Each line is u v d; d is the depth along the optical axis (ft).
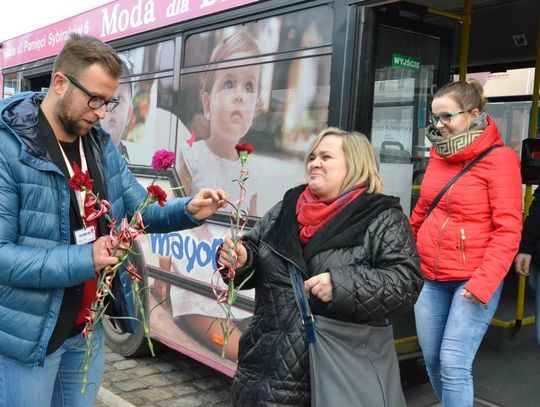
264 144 11.29
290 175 10.76
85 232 6.42
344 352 6.38
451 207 9.17
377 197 6.91
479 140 8.96
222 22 12.32
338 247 6.64
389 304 6.31
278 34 11.07
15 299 6.15
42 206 6.21
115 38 15.94
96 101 6.28
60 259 5.84
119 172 7.45
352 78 9.69
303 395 6.54
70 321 6.55
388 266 6.57
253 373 6.86
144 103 14.89
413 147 11.28
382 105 10.57
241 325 11.52
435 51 11.41
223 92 12.30
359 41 9.67
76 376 7.06
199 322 12.75
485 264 8.60
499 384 13.55
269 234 7.11
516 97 19.11
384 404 6.37
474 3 14.53
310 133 10.39
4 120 6.14
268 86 11.25
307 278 6.70
